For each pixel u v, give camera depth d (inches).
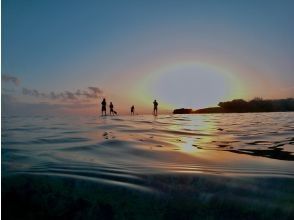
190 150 222.2
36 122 701.9
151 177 125.8
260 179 125.6
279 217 92.0
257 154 208.5
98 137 309.4
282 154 209.2
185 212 96.3
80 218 96.5
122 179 121.9
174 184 116.7
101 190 109.7
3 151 203.3
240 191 109.8
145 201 102.3
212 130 432.1
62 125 552.1
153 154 195.2
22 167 143.3
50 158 173.8
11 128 462.3
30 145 239.3
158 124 592.4
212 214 95.2
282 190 111.5
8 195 108.0
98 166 148.1
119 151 206.2
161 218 94.0
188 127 500.1
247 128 463.5
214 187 113.7
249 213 94.7
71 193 108.3
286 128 449.1
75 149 215.2
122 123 624.1
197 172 136.7
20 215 97.6
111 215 96.3
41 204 103.0
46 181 118.2
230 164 165.8
